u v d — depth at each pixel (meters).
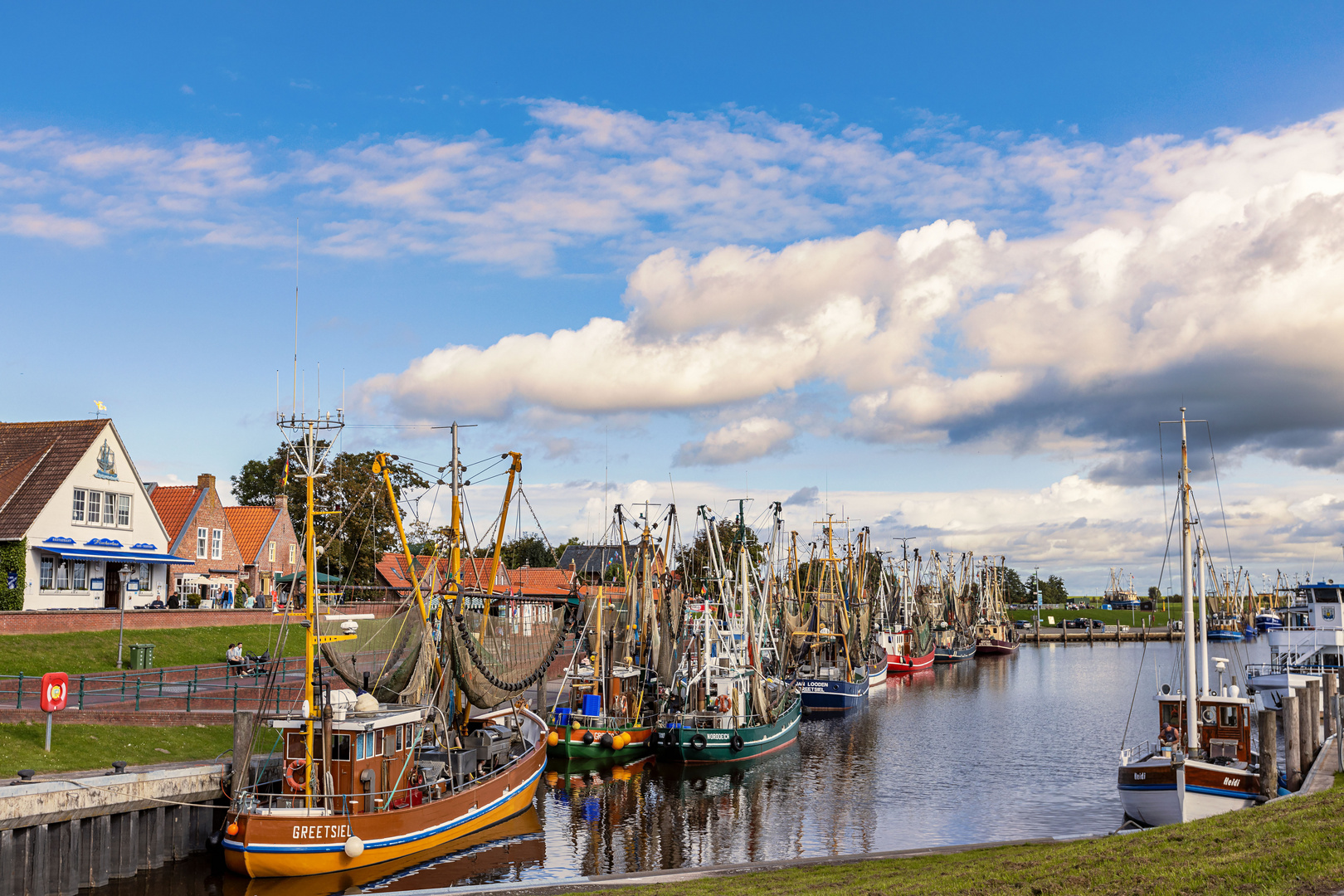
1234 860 21.42
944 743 71.69
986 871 25.00
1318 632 82.81
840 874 28.38
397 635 43.41
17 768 34.78
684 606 71.50
